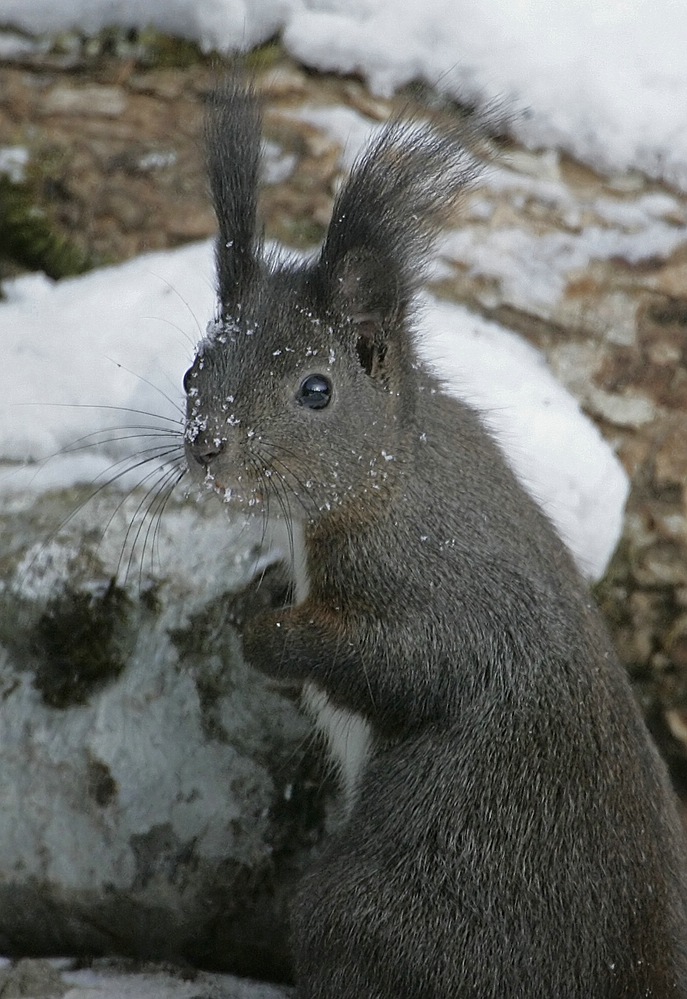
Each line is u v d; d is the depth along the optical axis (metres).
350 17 8.88
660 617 8.20
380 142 6.40
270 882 6.97
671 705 8.24
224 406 6.07
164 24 8.95
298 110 8.81
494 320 8.36
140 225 8.62
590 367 8.34
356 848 6.28
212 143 6.54
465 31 8.80
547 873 6.04
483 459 6.57
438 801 6.17
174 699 7.06
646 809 6.20
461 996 6.02
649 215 8.70
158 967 6.95
